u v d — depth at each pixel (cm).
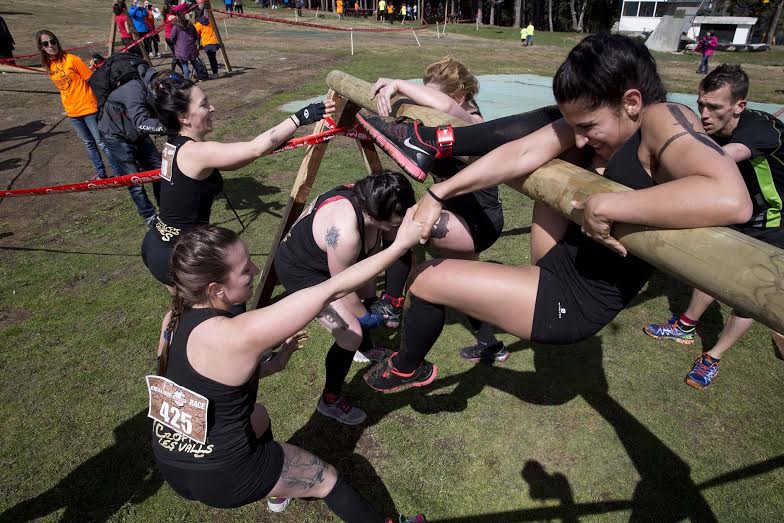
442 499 247
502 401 305
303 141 301
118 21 1407
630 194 107
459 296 158
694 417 292
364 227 247
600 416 293
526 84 1223
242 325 155
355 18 3650
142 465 262
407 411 298
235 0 3128
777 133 262
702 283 97
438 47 2144
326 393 279
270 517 238
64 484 251
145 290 415
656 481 255
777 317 84
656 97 121
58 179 650
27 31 1925
